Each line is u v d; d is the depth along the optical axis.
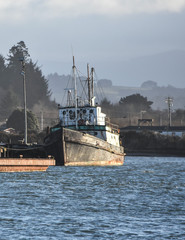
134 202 177.00
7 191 192.75
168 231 135.25
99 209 162.25
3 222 140.00
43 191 197.25
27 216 148.62
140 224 142.25
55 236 128.38
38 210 157.62
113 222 144.00
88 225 139.88
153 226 140.25
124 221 145.62
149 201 179.75
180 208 166.00
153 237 129.25
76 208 162.88
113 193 199.00
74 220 145.38
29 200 174.62
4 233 129.50
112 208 164.25
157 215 154.50
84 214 154.00
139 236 129.88
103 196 189.75
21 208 159.75
